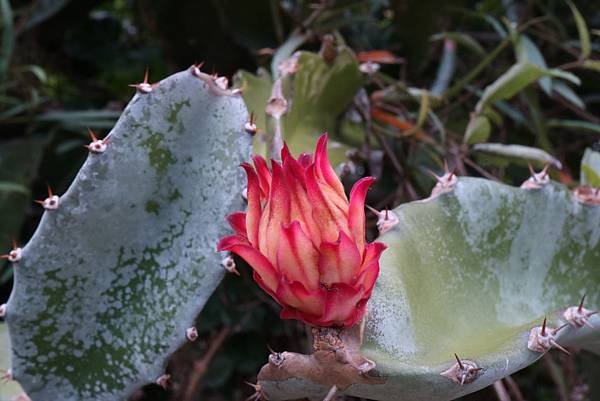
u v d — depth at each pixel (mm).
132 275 469
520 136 805
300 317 397
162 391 781
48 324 460
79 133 801
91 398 468
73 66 955
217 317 738
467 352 434
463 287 471
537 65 640
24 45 884
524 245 494
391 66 811
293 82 572
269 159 534
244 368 779
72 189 454
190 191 467
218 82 463
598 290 506
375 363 396
